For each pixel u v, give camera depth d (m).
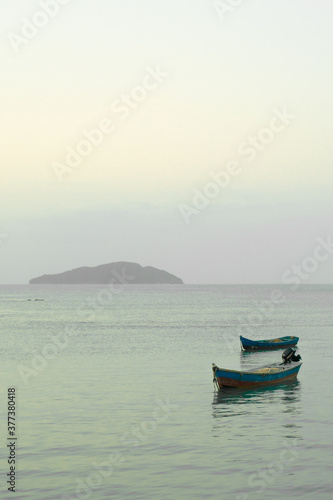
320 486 23.95
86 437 31.02
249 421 34.19
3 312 156.75
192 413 36.38
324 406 38.19
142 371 53.41
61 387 45.19
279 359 64.19
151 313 148.38
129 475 25.42
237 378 43.91
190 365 57.62
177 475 25.34
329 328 102.69
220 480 24.73
